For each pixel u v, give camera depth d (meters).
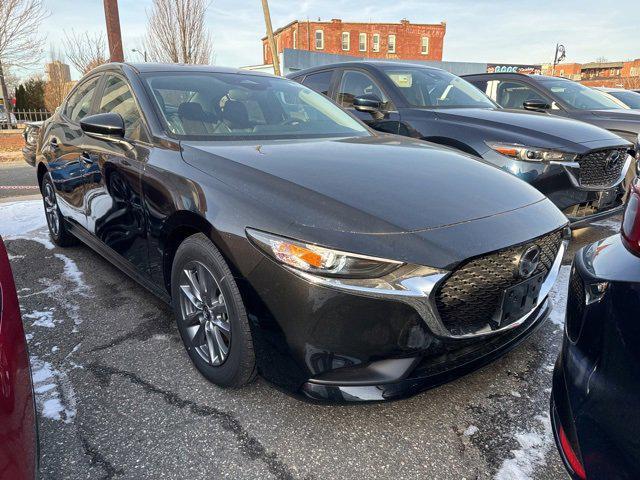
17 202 5.88
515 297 1.90
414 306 1.66
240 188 1.99
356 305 1.65
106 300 3.09
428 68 5.38
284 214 1.80
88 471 1.72
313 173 2.07
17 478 1.12
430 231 1.75
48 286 3.31
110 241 2.95
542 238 1.96
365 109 4.29
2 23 14.26
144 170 2.43
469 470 1.75
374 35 44.34
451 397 2.16
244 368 1.98
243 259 1.84
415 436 1.91
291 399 2.11
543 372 2.35
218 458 1.79
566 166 3.58
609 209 3.92
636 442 1.19
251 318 1.85
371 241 1.68
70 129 3.50
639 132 5.54
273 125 2.90
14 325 1.38
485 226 1.85
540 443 1.88
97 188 2.97
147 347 2.54
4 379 1.19
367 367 1.73
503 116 4.22
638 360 1.22
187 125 2.62
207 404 2.08
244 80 3.26
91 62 16.86
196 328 2.28
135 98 2.80
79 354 2.47
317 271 1.66
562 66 54.06
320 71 5.63
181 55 16.70
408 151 2.63
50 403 2.08
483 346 1.95
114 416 2.00
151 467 1.74
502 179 2.37
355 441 1.88
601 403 1.30
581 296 1.52
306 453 1.82
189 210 2.07
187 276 2.23
